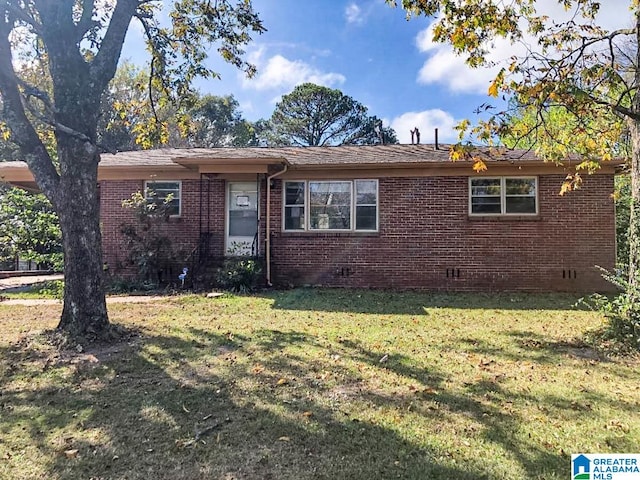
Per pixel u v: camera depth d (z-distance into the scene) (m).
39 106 9.00
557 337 6.19
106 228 12.19
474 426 3.37
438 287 11.50
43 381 4.37
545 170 11.20
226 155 12.57
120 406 3.75
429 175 11.59
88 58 8.30
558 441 3.12
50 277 15.24
